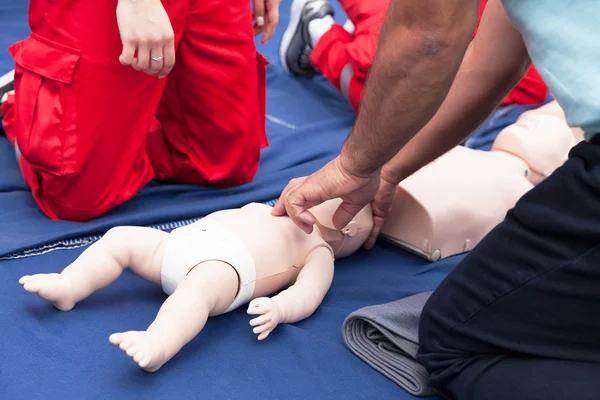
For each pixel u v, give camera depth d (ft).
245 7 4.56
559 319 2.71
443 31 2.43
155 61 3.86
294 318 3.48
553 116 5.59
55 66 3.96
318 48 6.82
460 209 4.44
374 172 3.16
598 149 2.60
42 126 4.03
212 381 3.06
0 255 3.77
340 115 6.77
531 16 2.67
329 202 4.04
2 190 4.68
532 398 2.66
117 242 3.43
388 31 2.59
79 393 2.90
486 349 2.90
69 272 3.34
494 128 6.56
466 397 2.90
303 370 3.23
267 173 5.32
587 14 2.56
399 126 2.76
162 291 3.71
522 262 2.75
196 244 3.40
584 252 2.59
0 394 2.87
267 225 3.67
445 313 2.98
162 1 4.09
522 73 3.79
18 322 3.27
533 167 5.25
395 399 3.15
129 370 3.05
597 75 2.54
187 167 4.91
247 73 4.66
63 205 4.31
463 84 3.75
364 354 3.38
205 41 4.50
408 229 4.47
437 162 4.79
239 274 3.39
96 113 4.04
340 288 4.02
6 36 7.47
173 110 4.91
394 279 4.14
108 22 3.85
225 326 3.47
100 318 3.38
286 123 6.46
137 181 4.59
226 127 4.74
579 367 2.68
